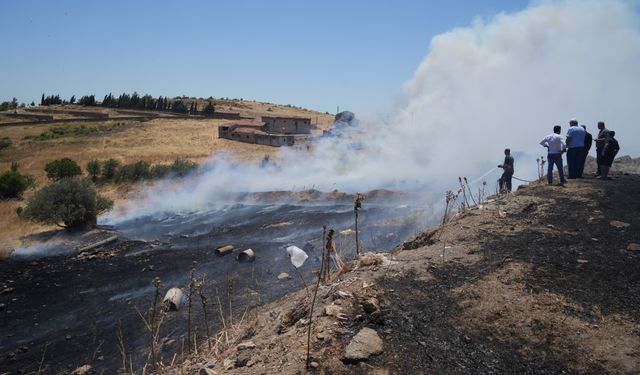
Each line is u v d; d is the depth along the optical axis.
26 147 51.97
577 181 11.20
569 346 4.08
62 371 7.57
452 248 6.75
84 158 43.84
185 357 6.02
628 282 5.27
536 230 7.35
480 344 4.17
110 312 10.28
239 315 8.68
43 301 11.26
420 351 4.07
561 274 5.57
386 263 6.15
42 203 18.28
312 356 4.00
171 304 9.66
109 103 106.62
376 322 4.51
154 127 73.19
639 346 3.98
